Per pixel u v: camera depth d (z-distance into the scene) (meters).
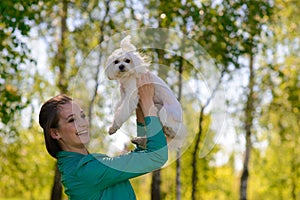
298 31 13.10
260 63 12.95
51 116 3.12
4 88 10.19
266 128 13.37
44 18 11.07
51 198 10.68
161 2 10.20
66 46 11.12
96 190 3.00
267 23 12.12
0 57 9.33
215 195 16.75
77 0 11.01
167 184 13.78
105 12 10.88
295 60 13.34
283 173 15.94
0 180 13.33
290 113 12.98
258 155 15.27
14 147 12.16
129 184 3.13
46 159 13.09
